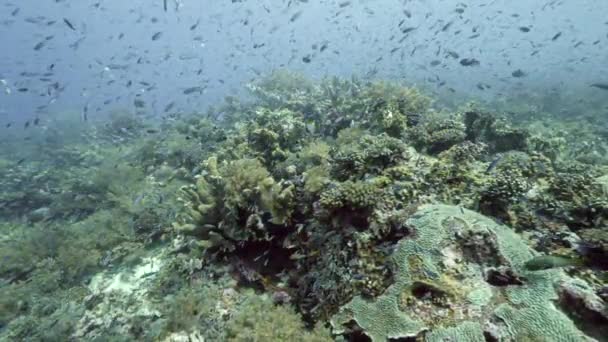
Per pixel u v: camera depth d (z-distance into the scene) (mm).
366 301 4105
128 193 9664
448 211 4516
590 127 13750
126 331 5465
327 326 4414
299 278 5363
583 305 3238
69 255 7293
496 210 4805
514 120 14688
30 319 5934
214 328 4965
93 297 6316
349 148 6625
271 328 4469
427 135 7707
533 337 3199
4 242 8852
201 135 11938
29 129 23406
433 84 20047
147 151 12125
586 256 3783
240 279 5875
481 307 3555
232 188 6113
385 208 4812
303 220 5812
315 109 10398
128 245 7621
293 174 6668
